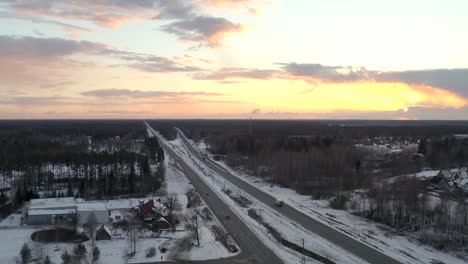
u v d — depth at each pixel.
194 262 79.56
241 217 113.12
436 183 135.50
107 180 149.75
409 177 133.25
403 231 98.50
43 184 151.00
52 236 92.50
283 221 109.19
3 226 100.38
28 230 97.31
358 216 113.50
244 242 92.06
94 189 143.62
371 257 82.06
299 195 142.88
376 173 162.38
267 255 83.81
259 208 124.62
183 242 89.88
